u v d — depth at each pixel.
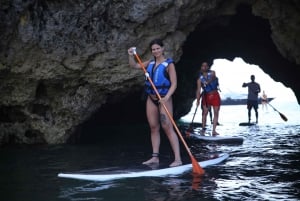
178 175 4.80
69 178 4.68
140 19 7.29
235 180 4.52
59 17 6.91
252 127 11.04
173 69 5.12
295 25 8.41
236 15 12.05
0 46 6.78
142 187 4.24
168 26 7.63
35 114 7.55
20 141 7.66
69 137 7.83
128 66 7.49
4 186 4.33
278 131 9.77
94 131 10.29
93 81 7.49
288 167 5.18
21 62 6.98
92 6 7.03
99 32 7.20
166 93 5.16
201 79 8.81
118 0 7.14
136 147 7.28
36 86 7.30
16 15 6.67
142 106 12.76
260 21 12.23
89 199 3.80
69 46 7.07
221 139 7.98
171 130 5.25
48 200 3.80
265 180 4.50
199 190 4.09
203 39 13.71
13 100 7.33
